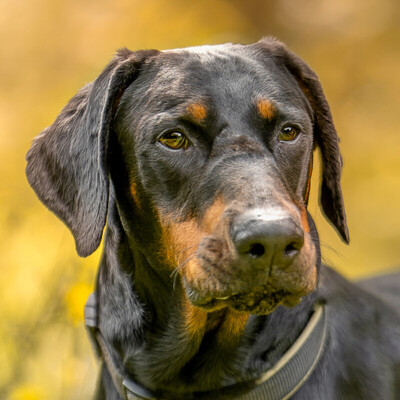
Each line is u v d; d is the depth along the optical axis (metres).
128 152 6.40
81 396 8.48
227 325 6.07
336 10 25.33
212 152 5.97
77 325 8.66
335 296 6.85
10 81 20.22
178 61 6.45
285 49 6.87
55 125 6.82
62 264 9.29
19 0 21.48
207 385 6.16
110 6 20.91
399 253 16.20
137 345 6.33
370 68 23.89
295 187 6.19
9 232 10.59
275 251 5.11
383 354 6.76
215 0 21.61
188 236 5.84
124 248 6.52
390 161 20.16
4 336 8.83
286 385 6.10
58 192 6.61
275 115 6.17
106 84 6.45
